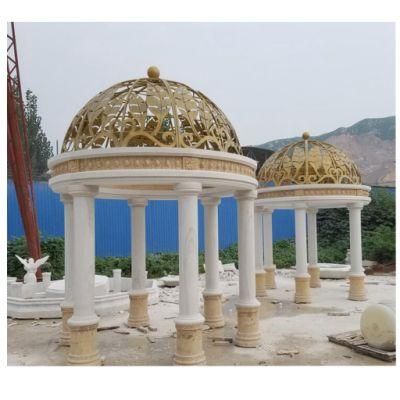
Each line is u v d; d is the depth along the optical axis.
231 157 9.00
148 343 10.77
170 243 27.66
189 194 8.41
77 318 8.55
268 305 15.68
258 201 17.11
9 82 18.44
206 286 12.43
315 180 16.44
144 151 8.13
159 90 9.08
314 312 14.34
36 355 9.98
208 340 10.88
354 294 16.52
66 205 10.75
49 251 22.84
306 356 9.52
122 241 25.91
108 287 15.98
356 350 9.84
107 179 8.26
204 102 9.62
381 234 27.83
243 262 10.35
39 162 35.34
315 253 19.89
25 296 14.62
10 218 23.89
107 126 9.15
